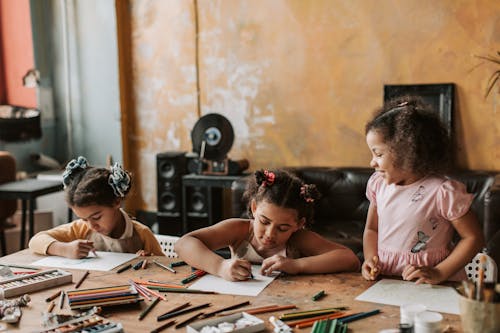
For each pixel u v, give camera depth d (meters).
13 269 1.89
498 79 3.95
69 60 5.34
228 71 4.80
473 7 3.98
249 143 4.80
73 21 5.26
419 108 1.76
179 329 1.36
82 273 1.82
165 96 5.07
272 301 1.52
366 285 1.64
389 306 1.47
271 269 1.74
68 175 2.17
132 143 5.27
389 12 4.23
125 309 1.49
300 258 1.86
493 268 1.91
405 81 4.25
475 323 1.23
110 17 5.11
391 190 1.89
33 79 4.97
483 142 4.05
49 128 5.45
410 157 1.70
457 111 4.10
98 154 5.36
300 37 4.52
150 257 1.99
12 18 5.28
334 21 4.40
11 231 4.42
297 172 4.18
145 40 5.07
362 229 3.77
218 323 1.35
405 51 4.22
